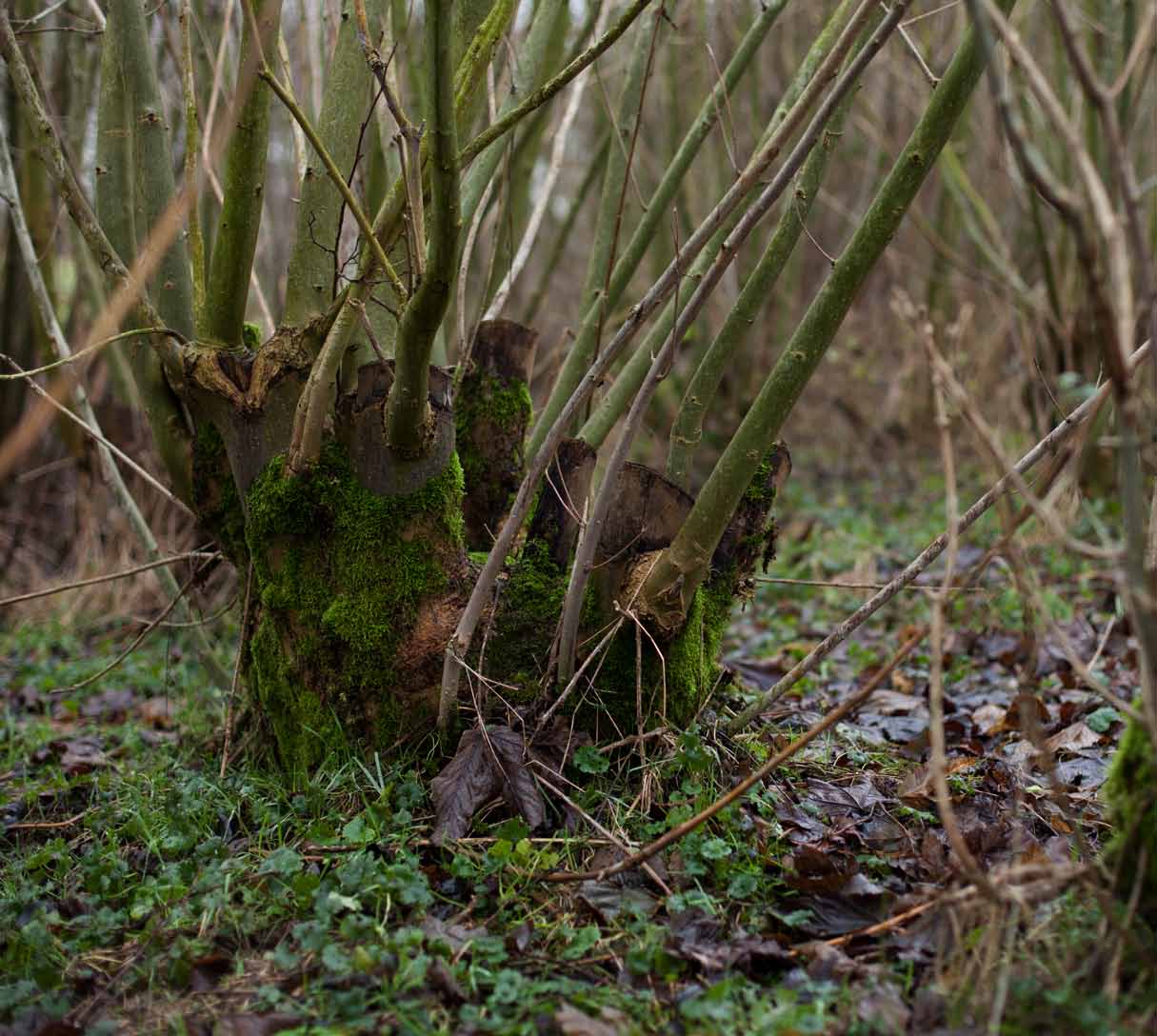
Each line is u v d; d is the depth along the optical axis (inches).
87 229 99.9
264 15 90.6
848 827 94.0
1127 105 193.3
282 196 244.8
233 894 85.0
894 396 314.8
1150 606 61.5
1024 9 212.4
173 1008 74.2
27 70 99.3
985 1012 66.7
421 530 98.9
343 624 99.0
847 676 150.0
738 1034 68.1
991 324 294.7
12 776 126.5
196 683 156.5
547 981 75.0
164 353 102.3
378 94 91.0
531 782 92.5
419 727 99.6
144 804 102.9
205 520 109.7
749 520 105.7
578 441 99.6
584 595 98.2
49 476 244.4
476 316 125.1
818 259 345.1
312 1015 71.5
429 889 85.5
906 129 307.6
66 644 196.7
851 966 73.4
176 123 196.1
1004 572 180.1
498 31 94.0
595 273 122.3
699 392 102.4
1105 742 115.3
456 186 77.0
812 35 282.0
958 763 110.7
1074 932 71.0
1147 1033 63.7
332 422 99.5
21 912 87.4
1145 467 163.9
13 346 235.3
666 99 293.6
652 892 84.9
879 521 251.0
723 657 158.2
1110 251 58.6
